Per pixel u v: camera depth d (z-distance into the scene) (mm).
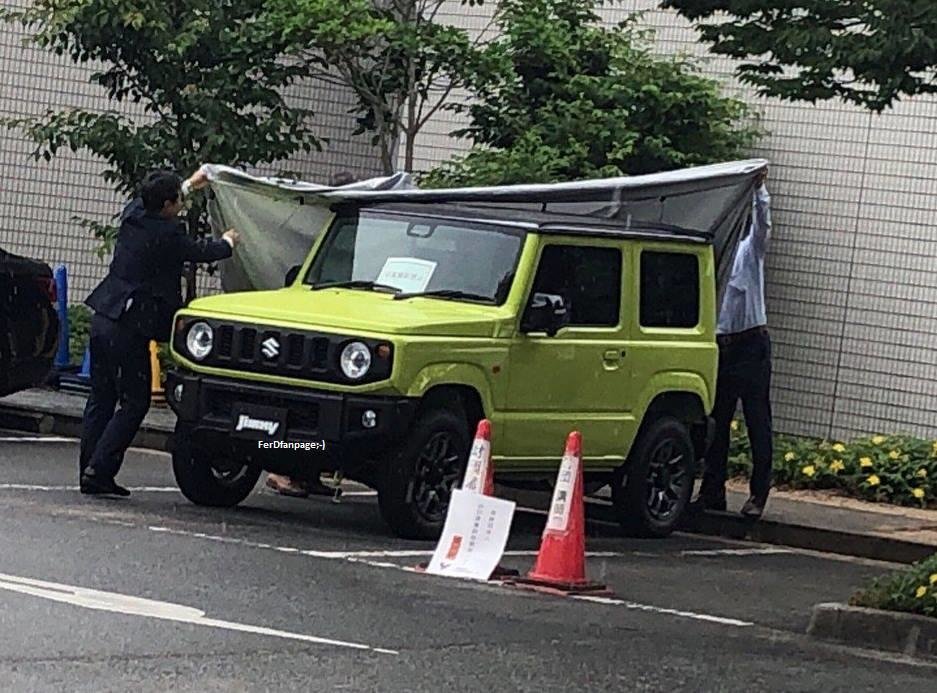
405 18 17109
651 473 13086
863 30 10164
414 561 10531
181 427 11633
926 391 17656
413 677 7391
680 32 18875
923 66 9938
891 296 17844
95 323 11906
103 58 17000
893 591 9633
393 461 11195
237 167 17438
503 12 18109
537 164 16484
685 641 8906
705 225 13836
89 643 7430
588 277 12406
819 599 10969
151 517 11219
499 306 11828
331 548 10703
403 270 12203
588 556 11898
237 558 9875
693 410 13359
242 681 7031
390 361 10992
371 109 17609
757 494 13969
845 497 15750
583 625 9023
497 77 16922
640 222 13258
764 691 7828
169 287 11984
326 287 12383
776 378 18312
